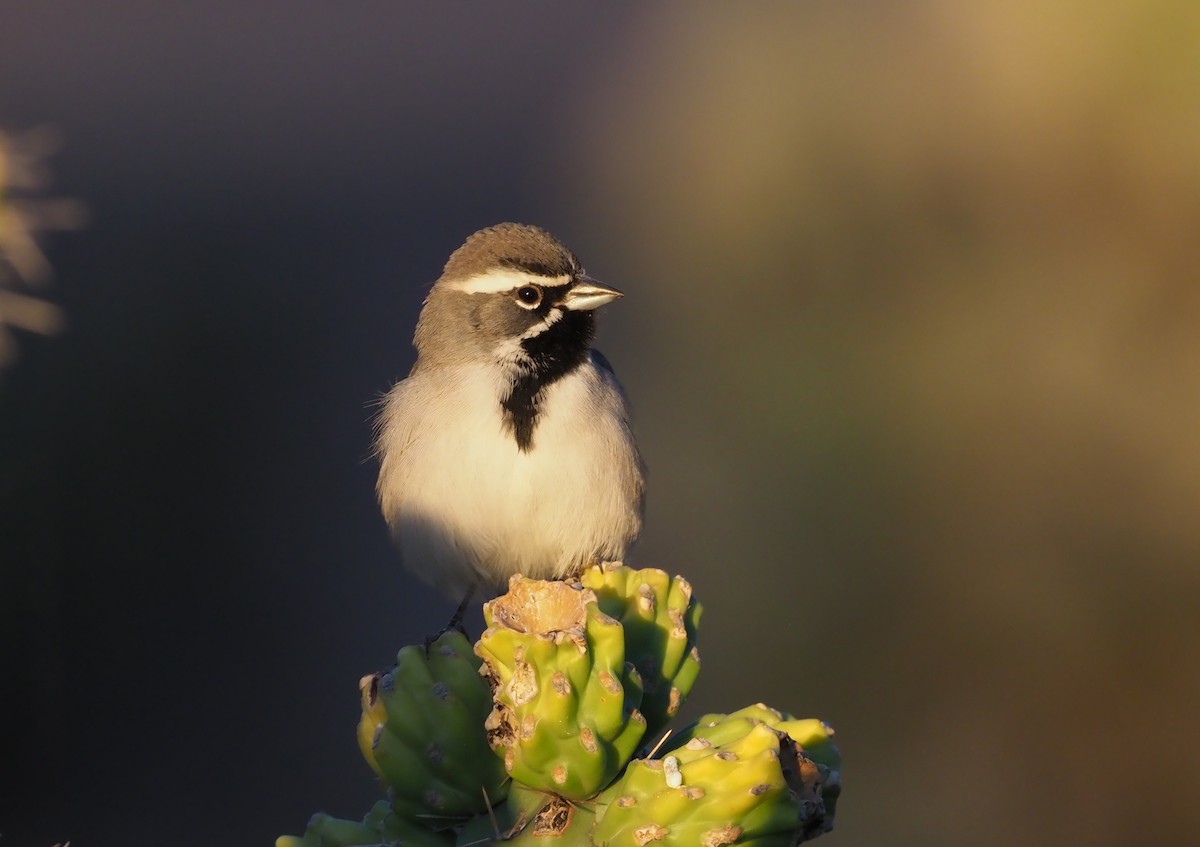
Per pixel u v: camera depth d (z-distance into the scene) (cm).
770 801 424
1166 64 1380
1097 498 1336
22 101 2562
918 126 1499
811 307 1487
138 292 1845
